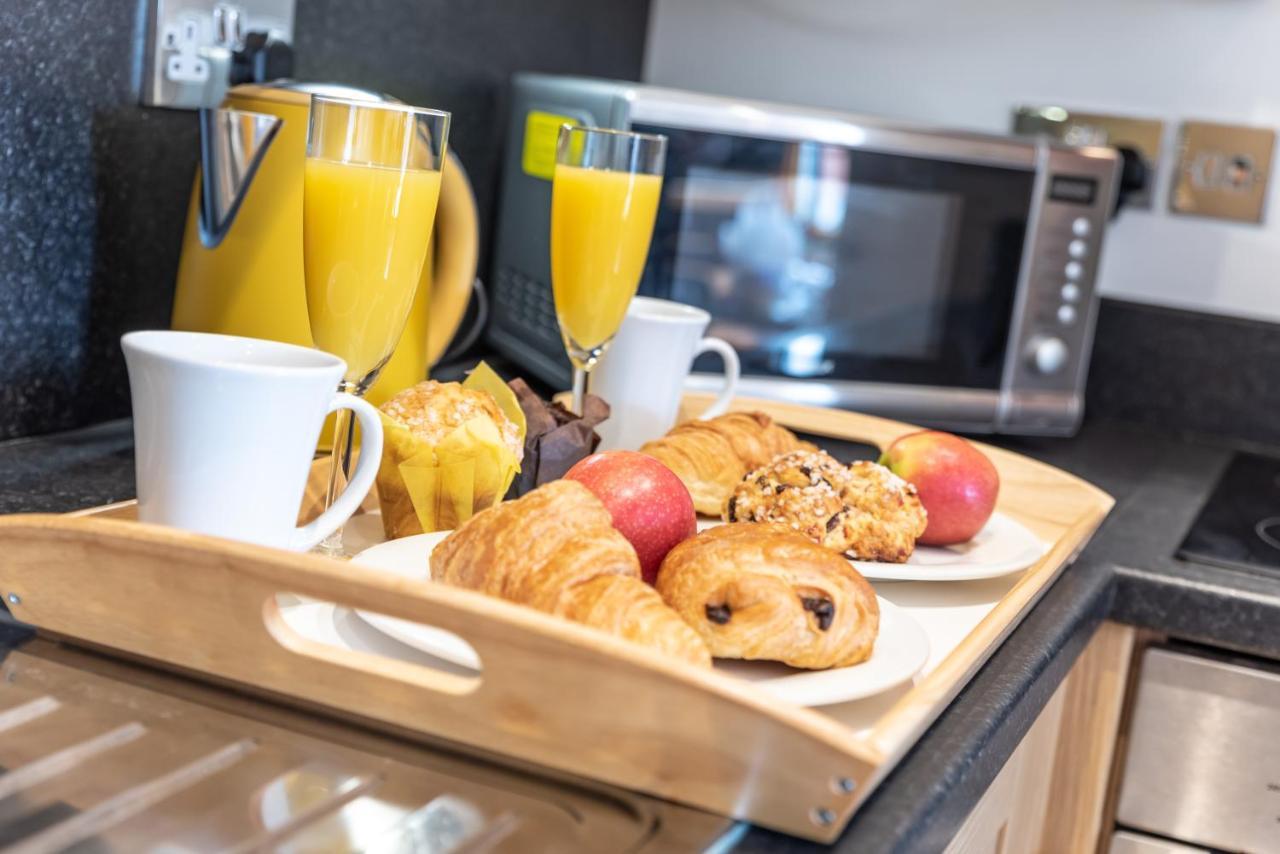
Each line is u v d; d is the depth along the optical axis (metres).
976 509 0.82
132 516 0.70
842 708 0.58
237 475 0.58
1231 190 1.58
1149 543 1.06
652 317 0.92
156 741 0.50
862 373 1.36
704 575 0.58
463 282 1.00
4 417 0.90
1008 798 0.81
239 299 0.88
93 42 0.91
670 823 0.48
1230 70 1.57
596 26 1.65
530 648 0.48
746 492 0.77
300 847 0.44
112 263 0.98
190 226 0.90
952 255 1.37
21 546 0.56
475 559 0.57
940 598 0.77
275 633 0.53
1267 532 1.14
